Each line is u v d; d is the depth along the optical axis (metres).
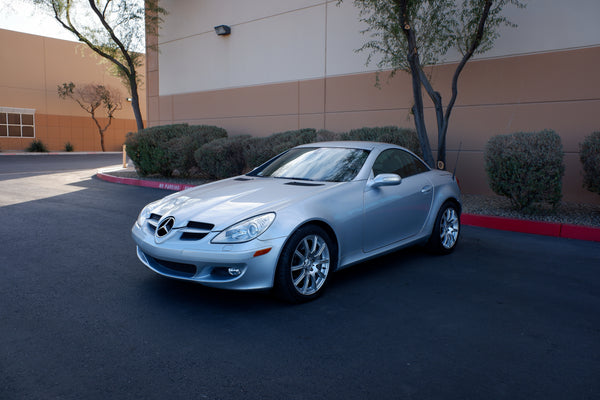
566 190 8.78
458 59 9.89
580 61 8.49
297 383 2.62
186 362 2.85
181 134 13.00
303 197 3.97
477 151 9.80
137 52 16.72
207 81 15.14
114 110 32.88
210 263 3.52
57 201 9.23
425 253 5.61
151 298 3.94
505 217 7.13
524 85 9.12
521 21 9.05
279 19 12.96
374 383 2.63
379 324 3.46
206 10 14.88
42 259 5.07
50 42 30.86
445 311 3.73
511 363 2.88
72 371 2.72
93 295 3.99
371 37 11.08
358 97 11.51
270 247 3.56
